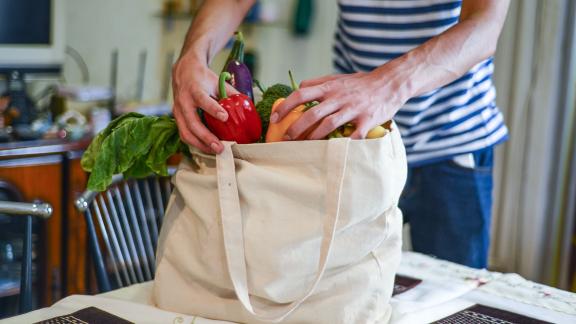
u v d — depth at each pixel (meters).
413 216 1.63
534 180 2.66
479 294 1.15
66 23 2.68
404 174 0.97
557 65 2.55
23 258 1.20
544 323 1.03
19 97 2.35
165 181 1.67
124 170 1.05
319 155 0.89
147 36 2.91
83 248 2.24
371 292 0.95
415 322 1.01
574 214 2.64
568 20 2.53
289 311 0.87
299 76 3.28
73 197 2.20
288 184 0.90
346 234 0.92
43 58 2.41
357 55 1.55
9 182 2.05
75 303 1.06
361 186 0.90
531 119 2.64
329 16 3.29
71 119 2.38
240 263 0.90
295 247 0.90
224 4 1.35
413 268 1.28
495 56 2.74
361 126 0.95
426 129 1.53
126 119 1.08
